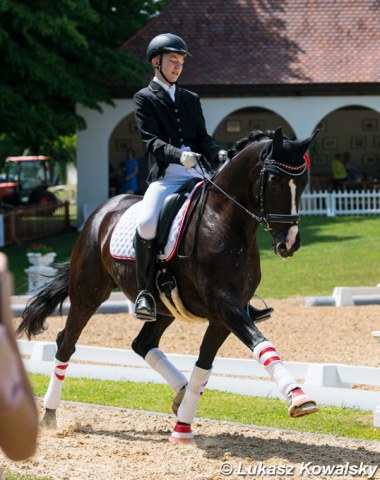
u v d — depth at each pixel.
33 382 12.84
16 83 34.94
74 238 37.03
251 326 8.55
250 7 44.22
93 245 10.62
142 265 9.63
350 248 29.92
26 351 14.33
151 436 9.88
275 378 8.12
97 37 41.94
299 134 41.50
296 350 15.12
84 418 10.78
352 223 36.91
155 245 9.59
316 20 43.84
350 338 16.09
